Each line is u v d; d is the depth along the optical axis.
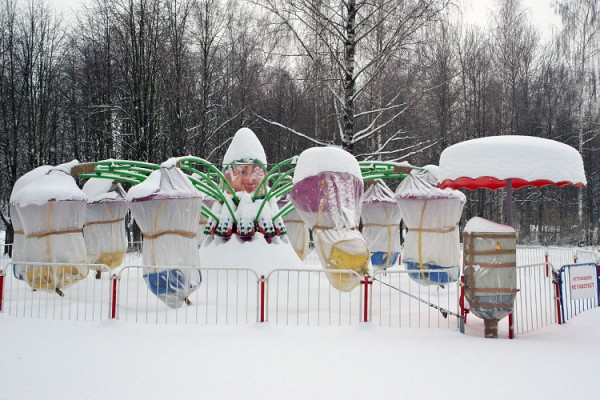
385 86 21.73
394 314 9.24
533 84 36.00
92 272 13.80
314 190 9.29
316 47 16.72
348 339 7.26
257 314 8.09
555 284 8.88
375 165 12.31
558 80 36.09
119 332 7.61
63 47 28.88
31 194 9.99
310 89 18.28
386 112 25.98
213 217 11.33
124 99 28.98
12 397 4.90
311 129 29.53
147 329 7.78
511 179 8.40
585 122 32.56
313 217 9.33
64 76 29.75
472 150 7.89
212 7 28.84
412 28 15.66
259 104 31.33
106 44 28.72
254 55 30.59
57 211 10.10
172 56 28.58
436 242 11.42
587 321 8.95
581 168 8.09
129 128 28.88
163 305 9.65
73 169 10.88
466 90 34.00
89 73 29.25
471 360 6.23
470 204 32.94
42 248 10.00
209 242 11.38
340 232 9.11
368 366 5.95
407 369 5.84
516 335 7.80
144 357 6.28
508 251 7.54
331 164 9.43
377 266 13.66
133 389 5.13
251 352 6.54
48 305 9.82
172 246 9.23
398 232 13.93
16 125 25.80
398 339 7.32
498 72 33.25
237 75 31.08
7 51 26.73
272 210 11.58
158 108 27.89
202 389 5.14
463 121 32.88
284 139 32.84
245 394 5.00
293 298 10.02
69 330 7.73
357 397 4.93
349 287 8.90
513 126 32.06
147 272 9.17
